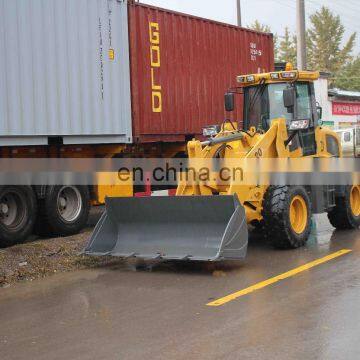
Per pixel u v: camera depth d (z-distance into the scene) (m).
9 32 8.55
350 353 4.41
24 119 8.80
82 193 10.28
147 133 11.07
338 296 5.97
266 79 9.40
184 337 4.95
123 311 5.86
